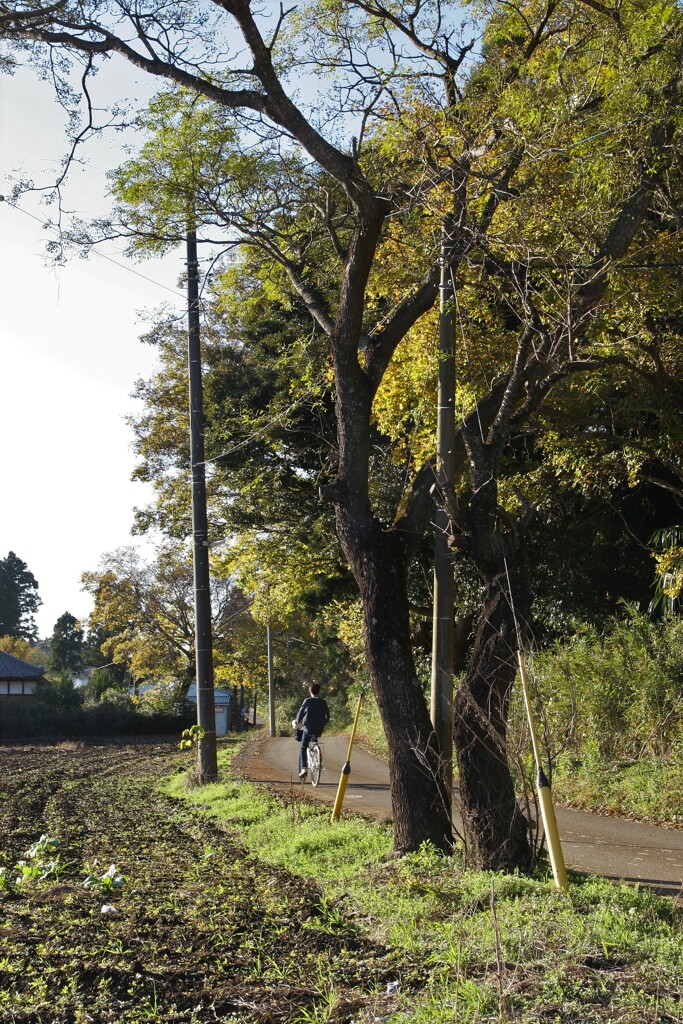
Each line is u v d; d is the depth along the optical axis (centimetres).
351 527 1137
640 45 1244
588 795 1599
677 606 1986
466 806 988
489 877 888
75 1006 585
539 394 1148
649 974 584
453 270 1236
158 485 3653
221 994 612
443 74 1315
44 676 7206
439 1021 528
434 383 1595
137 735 5534
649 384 1698
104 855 1207
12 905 876
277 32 1264
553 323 1216
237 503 2919
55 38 1139
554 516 2209
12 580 11131
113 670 9350
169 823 1538
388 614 1105
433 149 1290
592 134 1259
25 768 2953
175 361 3619
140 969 661
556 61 1296
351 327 1162
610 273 1156
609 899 805
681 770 1511
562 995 551
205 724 2116
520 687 1040
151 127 1372
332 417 2673
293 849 1146
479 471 1096
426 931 731
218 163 1388
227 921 796
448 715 1123
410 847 1052
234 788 1850
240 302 1623
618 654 1755
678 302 1489
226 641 6256
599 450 1944
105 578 6084
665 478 2130
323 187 1360
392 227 1405
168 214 1404
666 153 1279
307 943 718
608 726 1698
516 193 1321
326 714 2064
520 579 1052
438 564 1154
